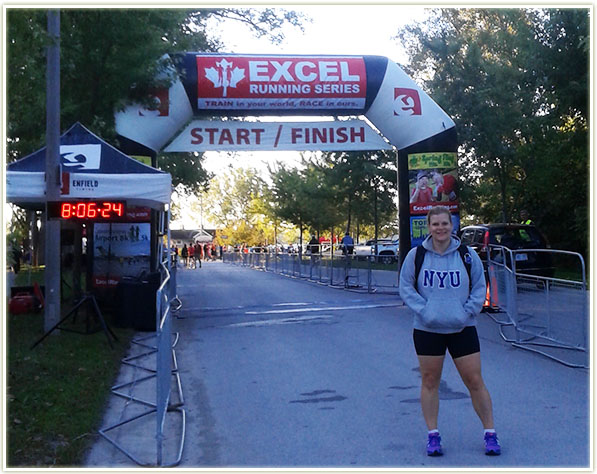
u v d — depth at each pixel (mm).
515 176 27281
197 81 13688
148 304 11820
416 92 14805
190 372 8906
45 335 9586
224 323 13445
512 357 9148
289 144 14781
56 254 10219
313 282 24250
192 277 29688
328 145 14930
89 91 12453
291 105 14234
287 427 6324
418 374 8359
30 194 10031
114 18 11711
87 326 10750
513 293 10344
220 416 6770
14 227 6816
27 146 11578
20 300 13109
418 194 15055
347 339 11000
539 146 23359
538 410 6566
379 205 32312
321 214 38312
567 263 25578
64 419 6328
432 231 5227
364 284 19812
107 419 6652
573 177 24594
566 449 5453
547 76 20766
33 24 7590
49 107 9930
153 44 12148
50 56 9906
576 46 19859
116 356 9391
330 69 14195
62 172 9969
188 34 15305
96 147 10453
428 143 14914
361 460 5352
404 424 6270
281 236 96000
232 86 13805
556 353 9305
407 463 5234
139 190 10117
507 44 24172
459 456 5352
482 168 26094
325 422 6422
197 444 5906
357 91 14312
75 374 8031
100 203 10039
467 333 5301
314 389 7746
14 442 5645
